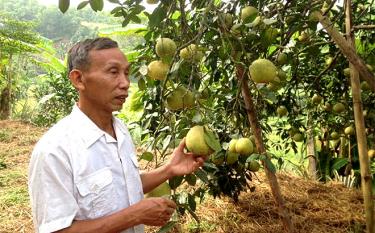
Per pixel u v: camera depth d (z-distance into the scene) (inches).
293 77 136.3
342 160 196.4
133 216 59.2
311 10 93.1
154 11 76.7
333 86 161.6
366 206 109.2
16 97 521.7
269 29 81.7
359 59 89.7
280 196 109.3
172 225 73.7
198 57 82.0
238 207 156.1
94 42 61.4
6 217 164.9
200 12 81.0
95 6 72.6
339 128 184.4
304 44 122.2
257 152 107.7
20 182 211.9
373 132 173.0
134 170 66.7
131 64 83.4
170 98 73.8
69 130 60.7
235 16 92.9
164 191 79.9
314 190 177.6
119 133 66.6
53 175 57.1
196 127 70.7
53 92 422.9
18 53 473.4
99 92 61.3
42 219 57.0
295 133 171.8
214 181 131.9
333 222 145.3
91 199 59.6
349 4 101.6
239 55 83.2
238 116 102.3
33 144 313.4
